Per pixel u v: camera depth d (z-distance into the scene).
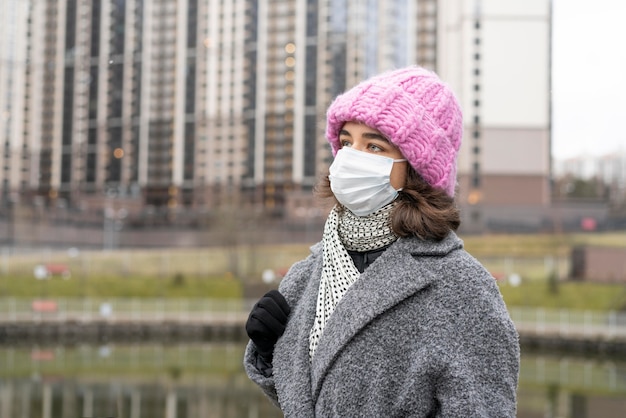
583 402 22.73
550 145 87.06
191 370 29.19
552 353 35.34
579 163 104.00
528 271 56.28
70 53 99.81
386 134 1.96
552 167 89.81
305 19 91.94
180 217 83.81
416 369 1.85
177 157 96.50
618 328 36.19
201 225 79.88
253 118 93.81
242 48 94.56
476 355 1.85
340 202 2.06
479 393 1.81
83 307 44.03
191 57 96.81
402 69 2.12
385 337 1.91
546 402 22.69
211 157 95.88
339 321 1.96
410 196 2.00
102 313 40.56
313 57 91.69
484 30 86.00
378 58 91.81
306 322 2.11
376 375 1.88
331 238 2.11
